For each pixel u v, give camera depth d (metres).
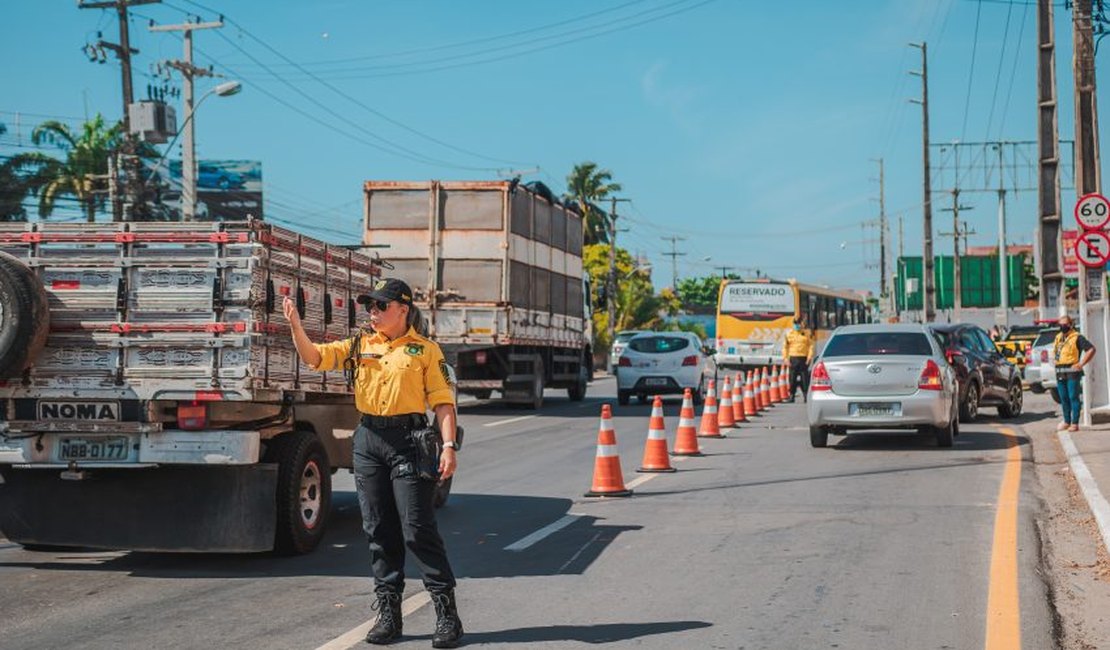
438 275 24.28
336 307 9.90
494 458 16.45
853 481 13.10
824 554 8.85
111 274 8.34
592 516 11.03
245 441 8.21
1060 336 18.09
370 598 7.58
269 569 8.59
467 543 9.63
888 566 8.37
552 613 7.11
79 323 8.30
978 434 18.69
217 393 8.20
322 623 6.89
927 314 54.12
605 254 84.50
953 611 7.02
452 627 6.31
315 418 9.75
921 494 11.98
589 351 33.44
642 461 15.74
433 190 24.27
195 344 8.21
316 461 9.27
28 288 8.09
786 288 43.25
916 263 83.44
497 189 24.19
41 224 8.41
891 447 16.94
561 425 22.28
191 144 33.84
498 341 24.12
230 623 6.89
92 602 7.50
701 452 16.67
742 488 12.73
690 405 16.44
